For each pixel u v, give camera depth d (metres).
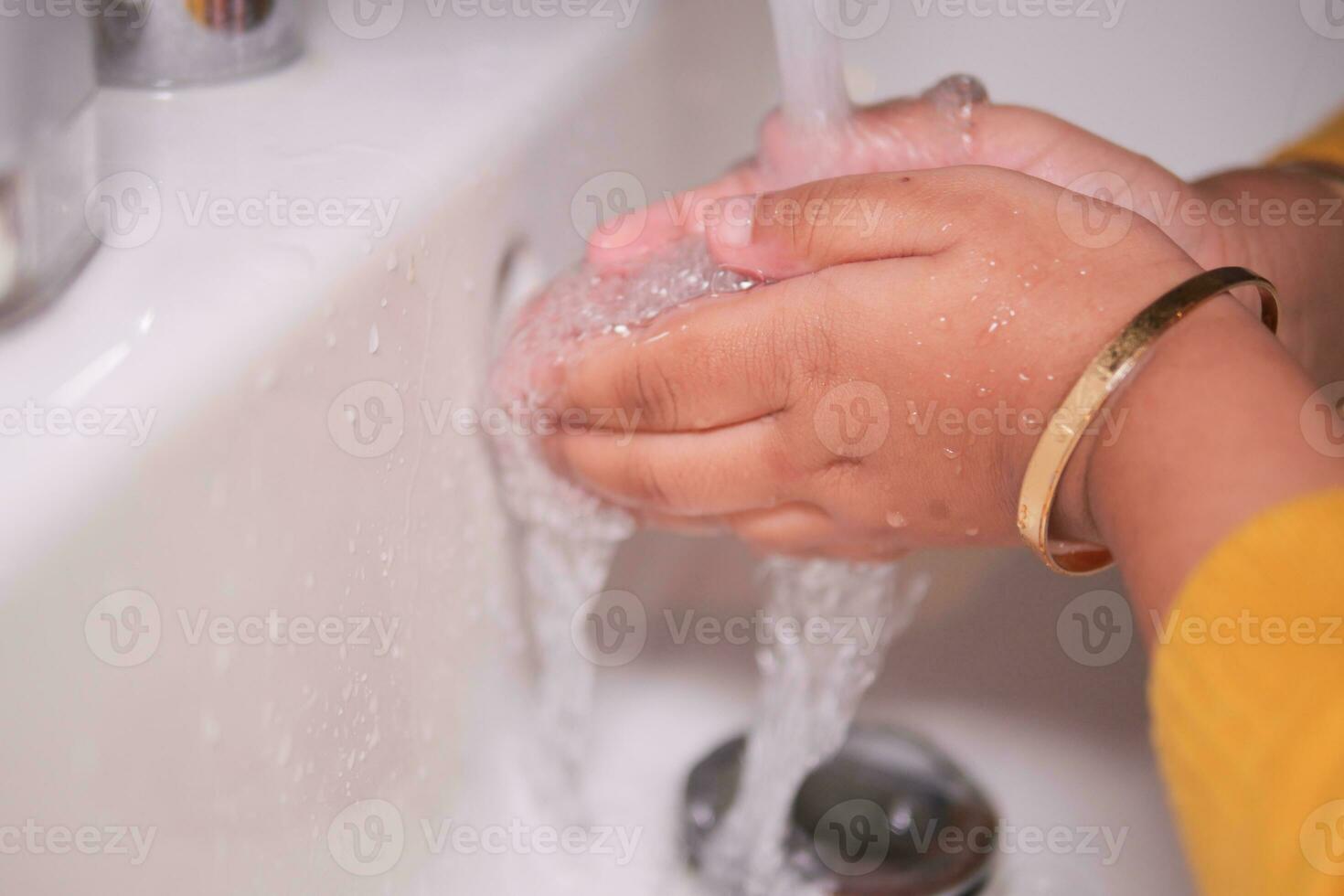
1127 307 0.38
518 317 0.44
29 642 0.34
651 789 0.48
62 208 0.37
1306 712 0.34
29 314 0.37
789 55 0.45
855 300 0.40
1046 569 0.54
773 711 0.48
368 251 0.40
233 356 0.37
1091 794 0.49
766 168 0.46
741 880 0.46
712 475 0.42
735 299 0.41
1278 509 0.35
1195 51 0.61
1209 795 0.35
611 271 0.43
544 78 0.47
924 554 0.54
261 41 0.46
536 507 0.46
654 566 0.53
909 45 0.63
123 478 0.35
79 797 0.35
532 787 0.47
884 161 0.46
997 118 0.46
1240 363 0.37
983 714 0.51
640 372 0.42
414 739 0.43
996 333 0.39
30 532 0.34
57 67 0.37
